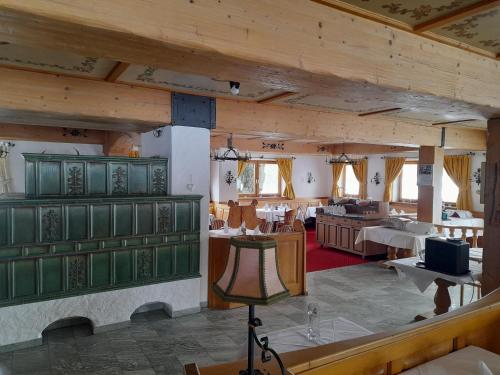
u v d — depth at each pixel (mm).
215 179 11047
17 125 5961
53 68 3248
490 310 2141
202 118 4332
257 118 4711
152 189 4211
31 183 3541
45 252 3521
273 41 1752
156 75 3449
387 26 2158
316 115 5223
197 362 3203
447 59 2436
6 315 3369
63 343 3561
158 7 1453
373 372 1636
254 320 1292
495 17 2070
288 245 4898
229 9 1626
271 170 12195
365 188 11852
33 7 1225
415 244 5996
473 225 7785
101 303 3801
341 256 7609
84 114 3582
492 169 3199
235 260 1329
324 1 1898
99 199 3748
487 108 2777
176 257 4234
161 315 4273
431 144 6527
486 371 1593
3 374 3004
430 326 1840
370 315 4312
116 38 1446
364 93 2361
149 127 4617
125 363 3189
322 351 1543
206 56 1646
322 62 1911
